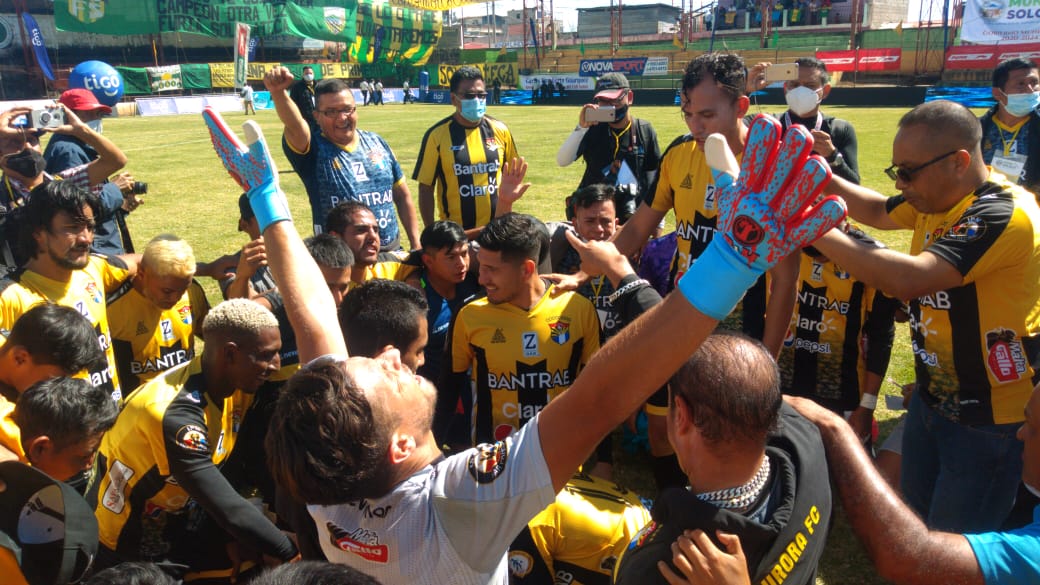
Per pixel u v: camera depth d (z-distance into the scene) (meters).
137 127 31.22
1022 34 33.44
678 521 1.51
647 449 4.53
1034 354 2.79
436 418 3.58
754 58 43.09
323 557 2.61
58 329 2.84
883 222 3.38
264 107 44.53
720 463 1.52
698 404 1.49
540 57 53.31
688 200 3.61
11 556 1.96
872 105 32.84
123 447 2.75
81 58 46.06
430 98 50.56
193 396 2.79
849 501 1.77
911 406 3.27
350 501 1.43
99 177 5.12
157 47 48.22
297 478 1.38
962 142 2.65
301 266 1.78
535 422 1.43
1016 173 5.62
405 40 54.53
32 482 2.00
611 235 4.34
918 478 3.26
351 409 1.37
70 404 2.45
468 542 1.44
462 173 6.11
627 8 60.31
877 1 49.19
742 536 1.45
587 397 1.31
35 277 3.51
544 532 2.63
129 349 3.98
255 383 2.85
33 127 4.75
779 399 1.49
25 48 41.09
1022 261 2.65
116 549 2.92
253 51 46.53
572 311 3.36
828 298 3.97
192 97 41.69
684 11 49.91
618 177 5.96
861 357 4.25
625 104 5.79
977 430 2.92
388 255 4.66
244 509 2.79
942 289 2.65
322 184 5.31
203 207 12.80
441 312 4.19
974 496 2.98
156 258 3.68
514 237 3.18
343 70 51.72
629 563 1.61
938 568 1.70
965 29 34.56
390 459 1.43
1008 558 1.70
